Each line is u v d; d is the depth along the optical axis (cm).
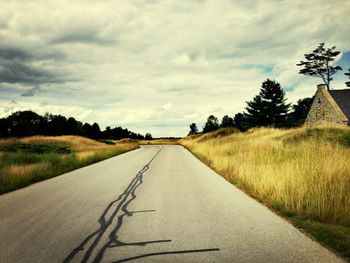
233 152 1936
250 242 456
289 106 5866
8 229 557
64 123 10606
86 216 639
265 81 5894
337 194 645
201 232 511
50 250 446
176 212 654
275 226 534
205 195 831
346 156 1000
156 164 1800
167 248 444
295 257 397
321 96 3397
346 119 2992
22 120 9638
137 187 998
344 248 421
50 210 700
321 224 534
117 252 434
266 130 3312
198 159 2131
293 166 905
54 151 2570
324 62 5819
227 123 8862
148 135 15862
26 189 1020
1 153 1981
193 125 13412
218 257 405
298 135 2094
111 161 2144
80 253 433
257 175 965
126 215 641
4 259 417
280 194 699
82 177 1298
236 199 773
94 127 12706
